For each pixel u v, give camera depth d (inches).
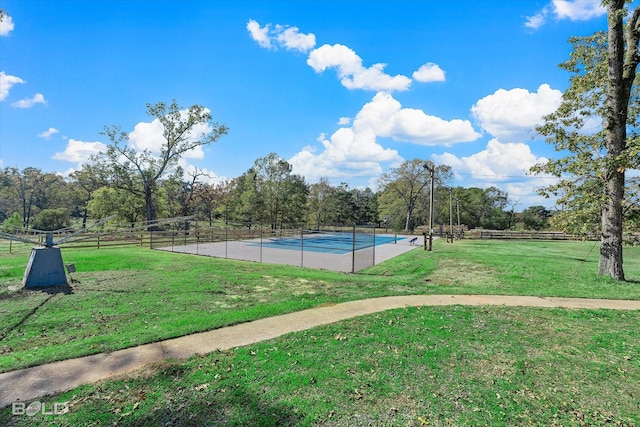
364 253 873.5
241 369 175.2
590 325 257.8
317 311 289.0
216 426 127.6
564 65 526.3
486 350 206.4
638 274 486.6
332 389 156.3
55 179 2368.4
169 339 220.2
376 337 224.7
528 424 133.9
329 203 2508.6
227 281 437.1
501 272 501.7
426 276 503.5
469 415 138.9
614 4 426.9
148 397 147.7
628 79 430.0
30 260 389.4
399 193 2177.7
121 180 1323.8
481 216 2534.5
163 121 1343.5
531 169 499.8
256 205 1590.8
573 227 476.7
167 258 670.5
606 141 447.5
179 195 1883.6
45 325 257.1
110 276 461.7
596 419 138.2
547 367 184.7
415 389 158.6
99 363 182.9
